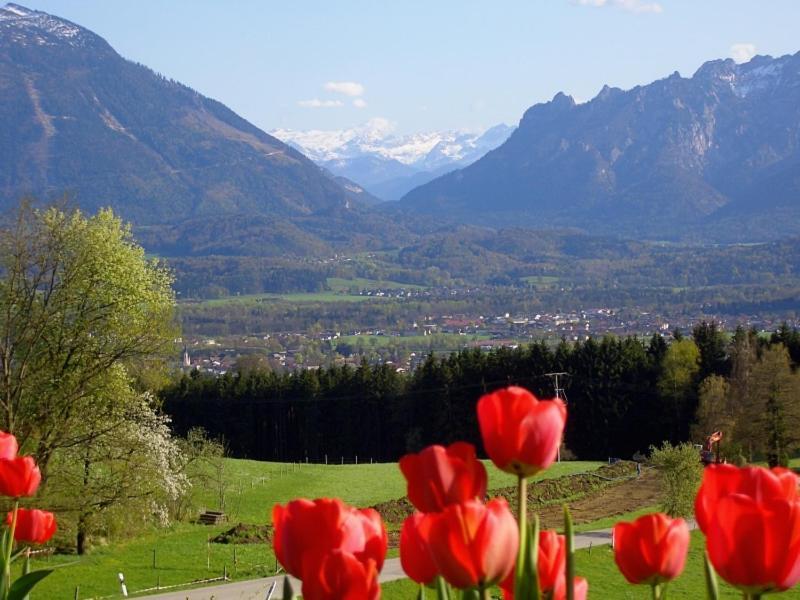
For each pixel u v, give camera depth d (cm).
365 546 274
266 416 8638
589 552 3312
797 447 5022
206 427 8681
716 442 4669
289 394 8631
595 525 4028
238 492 5641
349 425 8469
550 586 291
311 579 253
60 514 3162
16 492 429
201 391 8731
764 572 227
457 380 8156
